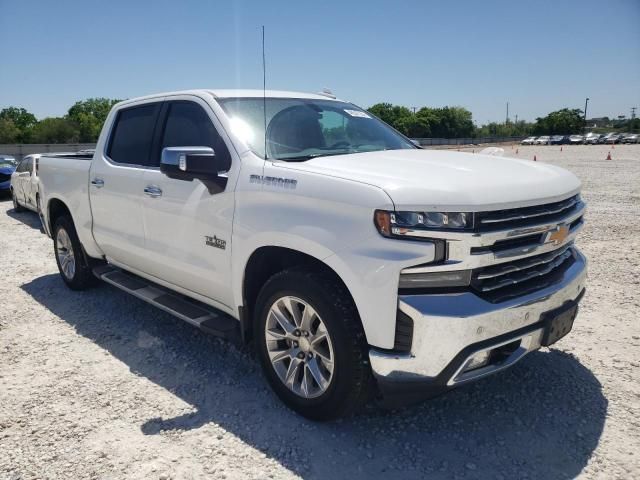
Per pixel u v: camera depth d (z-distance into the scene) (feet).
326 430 9.86
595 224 28.04
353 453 9.20
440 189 8.30
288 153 11.43
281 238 9.62
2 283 19.71
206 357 13.05
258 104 12.41
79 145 139.95
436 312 8.07
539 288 9.19
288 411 10.52
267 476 8.65
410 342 8.33
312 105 13.39
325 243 8.89
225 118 11.66
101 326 15.19
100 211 15.35
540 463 8.84
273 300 10.14
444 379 8.38
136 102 14.78
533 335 9.11
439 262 8.16
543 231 9.10
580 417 10.13
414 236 8.13
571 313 9.84
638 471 8.59
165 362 12.82
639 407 10.43
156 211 12.85
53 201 18.44
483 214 8.23
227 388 11.50
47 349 13.66
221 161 11.37
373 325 8.49
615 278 18.42
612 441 9.37
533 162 11.43
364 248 8.45
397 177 8.90
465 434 9.69
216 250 11.24
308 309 9.62
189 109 12.78
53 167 18.03
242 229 10.48
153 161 13.52
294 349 10.14
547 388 11.21
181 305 13.15
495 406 10.57
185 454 9.23
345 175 9.14
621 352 12.78
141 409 10.70
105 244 15.57
